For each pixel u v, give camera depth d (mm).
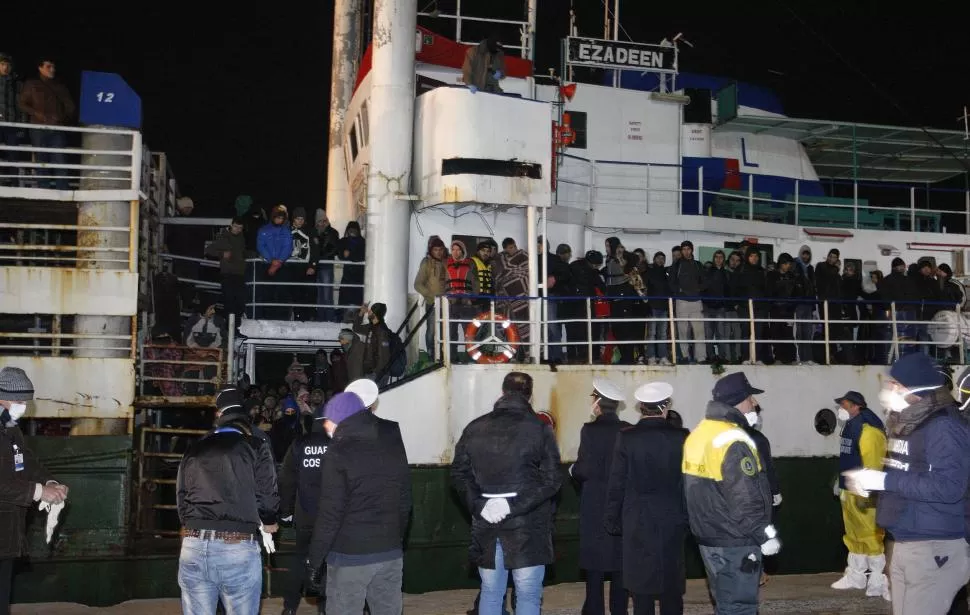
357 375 10922
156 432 11305
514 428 6402
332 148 17469
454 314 11211
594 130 14578
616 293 12078
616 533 6918
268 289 13625
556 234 13375
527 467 6383
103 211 10438
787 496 11047
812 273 13633
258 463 6273
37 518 9391
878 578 9477
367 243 12195
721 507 6012
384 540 5934
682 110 15078
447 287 11359
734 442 5961
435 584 10016
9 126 10445
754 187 15625
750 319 11180
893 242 15070
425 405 10117
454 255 11352
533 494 6324
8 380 6297
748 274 12625
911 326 13336
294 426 11414
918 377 5480
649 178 14766
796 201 14797
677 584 6793
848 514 9695
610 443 7613
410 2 12297
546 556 6465
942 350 13141
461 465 6547
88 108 10586
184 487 6035
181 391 11305
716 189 15195
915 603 5395
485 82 12086
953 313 12586
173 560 9680
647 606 6816
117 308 10164
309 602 9422
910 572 5414
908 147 16609
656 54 14797
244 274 12836
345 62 17453
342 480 5895
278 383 15305
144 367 11320
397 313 12062
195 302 13883
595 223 13461
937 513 5348
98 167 10203
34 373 9828
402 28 12219
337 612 5922
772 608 9156
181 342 12086
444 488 10109
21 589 9344
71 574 9438
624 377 10625
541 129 12172
